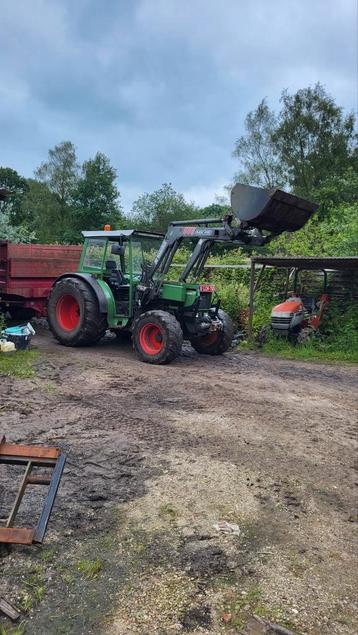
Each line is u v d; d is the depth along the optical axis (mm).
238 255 16656
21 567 2701
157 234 9070
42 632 2281
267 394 6266
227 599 2506
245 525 3158
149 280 8453
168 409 5395
